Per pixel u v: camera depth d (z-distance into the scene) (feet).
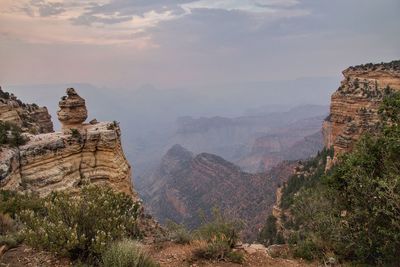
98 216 36.14
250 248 42.55
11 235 38.32
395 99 44.24
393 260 36.91
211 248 38.01
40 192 87.04
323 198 47.67
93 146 103.45
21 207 54.49
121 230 35.78
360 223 40.55
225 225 42.50
